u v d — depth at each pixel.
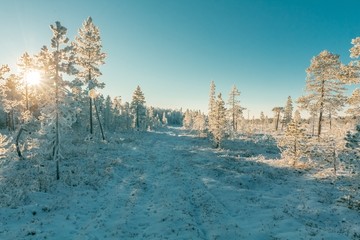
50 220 13.91
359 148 14.57
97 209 16.16
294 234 12.46
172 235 12.60
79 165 25.50
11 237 11.84
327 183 20.36
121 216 14.96
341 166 23.14
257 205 16.89
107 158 29.59
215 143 42.78
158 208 16.17
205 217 15.08
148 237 12.48
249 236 12.58
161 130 103.69
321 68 35.69
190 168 27.38
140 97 82.00
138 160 30.92
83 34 37.69
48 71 19.95
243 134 60.31
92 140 38.22
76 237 12.27
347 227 13.14
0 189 17.70
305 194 18.45
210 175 24.52
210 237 12.64
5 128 66.56
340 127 27.94
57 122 20.64
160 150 40.16
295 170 25.17
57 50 20.06
